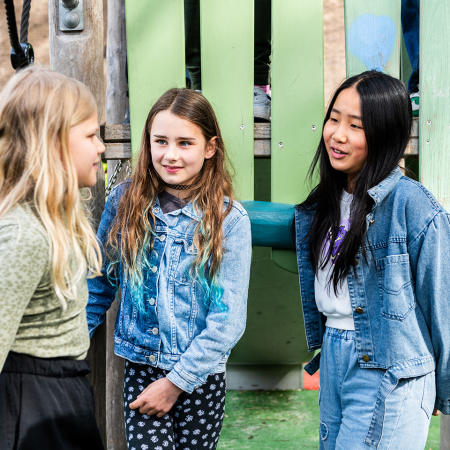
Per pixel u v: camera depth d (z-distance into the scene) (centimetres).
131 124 179
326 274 156
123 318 149
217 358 139
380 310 145
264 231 176
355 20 178
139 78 179
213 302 142
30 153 108
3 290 97
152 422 141
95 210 179
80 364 115
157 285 144
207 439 147
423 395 141
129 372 150
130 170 190
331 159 151
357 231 145
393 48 178
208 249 141
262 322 286
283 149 180
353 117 145
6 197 106
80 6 175
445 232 139
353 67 179
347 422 146
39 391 107
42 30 549
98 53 179
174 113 140
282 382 306
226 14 177
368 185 145
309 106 179
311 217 165
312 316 166
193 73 219
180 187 149
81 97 115
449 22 176
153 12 178
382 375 144
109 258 155
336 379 153
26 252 100
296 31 178
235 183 179
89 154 117
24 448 104
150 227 147
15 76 114
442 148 178
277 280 277
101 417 185
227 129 180
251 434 249
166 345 142
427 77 177
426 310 143
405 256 141
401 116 146
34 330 107
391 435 138
